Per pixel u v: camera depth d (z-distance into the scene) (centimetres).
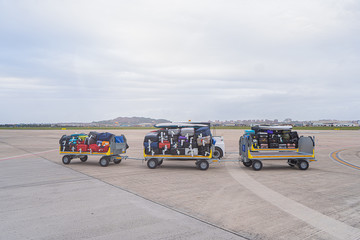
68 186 791
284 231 441
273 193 698
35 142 2905
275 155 1100
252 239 409
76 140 1270
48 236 423
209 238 412
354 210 551
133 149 2033
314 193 696
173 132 1136
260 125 1355
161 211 549
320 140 3038
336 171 1062
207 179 902
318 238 413
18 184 823
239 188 760
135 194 691
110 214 530
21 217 515
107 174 1008
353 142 2716
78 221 491
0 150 1994
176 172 1058
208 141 1109
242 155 1210
